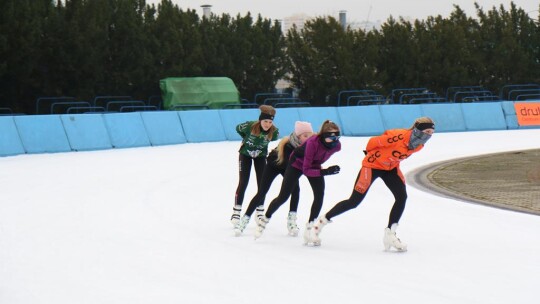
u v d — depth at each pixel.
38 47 21.78
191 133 20.30
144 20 25.41
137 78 23.95
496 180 12.93
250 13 27.36
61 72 22.62
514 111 25.58
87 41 22.39
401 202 7.19
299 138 7.63
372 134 23.22
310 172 7.29
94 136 18.33
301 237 7.97
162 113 19.95
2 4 20.97
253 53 26.81
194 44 25.33
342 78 26.84
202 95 24.11
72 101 23.00
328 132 7.15
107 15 23.56
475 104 25.05
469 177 13.43
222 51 26.11
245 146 8.15
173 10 25.83
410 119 23.88
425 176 13.68
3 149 16.64
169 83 23.86
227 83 24.72
